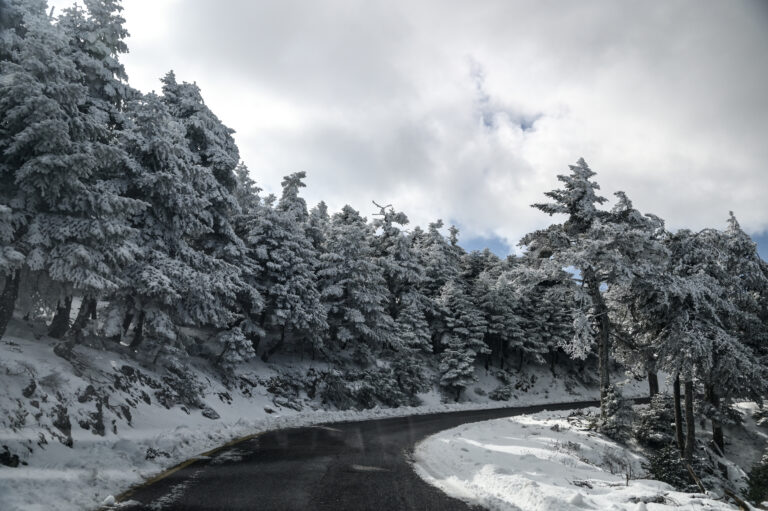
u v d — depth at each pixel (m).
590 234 22.08
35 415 9.16
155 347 19.92
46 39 12.69
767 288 27.67
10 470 6.75
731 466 23.48
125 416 12.64
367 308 34.69
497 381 51.72
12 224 12.16
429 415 29.30
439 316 50.06
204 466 9.32
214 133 25.45
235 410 20.45
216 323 21.12
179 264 17.69
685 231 23.84
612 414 21.02
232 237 24.39
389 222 48.09
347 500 7.27
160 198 17.88
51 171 12.06
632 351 25.70
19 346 12.36
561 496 7.92
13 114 11.69
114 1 18.77
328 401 28.53
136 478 7.88
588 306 22.50
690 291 20.52
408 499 7.57
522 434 19.36
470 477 9.74
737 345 20.88
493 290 52.47
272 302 28.94
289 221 31.08
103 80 18.27
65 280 12.98
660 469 14.58
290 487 7.89
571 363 63.31
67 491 6.50
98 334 17.39
